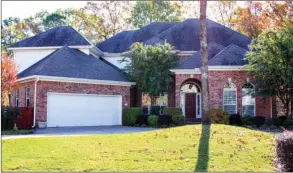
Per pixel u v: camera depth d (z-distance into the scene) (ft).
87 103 86.07
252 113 85.92
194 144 41.83
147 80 92.27
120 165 33.76
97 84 87.92
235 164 34.78
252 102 86.02
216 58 87.81
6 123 72.64
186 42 109.19
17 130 71.67
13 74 81.10
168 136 46.42
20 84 86.38
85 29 169.99
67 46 100.22
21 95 86.89
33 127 78.02
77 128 78.13
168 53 93.09
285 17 116.16
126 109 88.99
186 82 94.99
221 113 79.46
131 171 31.89
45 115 79.20
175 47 106.73
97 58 107.04
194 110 96.02
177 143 42.50
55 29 113.29
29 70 90.38
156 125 83.61
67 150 39.42
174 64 92.48
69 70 85.87
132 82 94.32
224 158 36.65
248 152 39.14
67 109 82.89
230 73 85.81
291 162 32.22
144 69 92.27
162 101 98.07
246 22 134.51
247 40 108.88
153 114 92.22
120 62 104.06
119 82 91.30
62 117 82.02
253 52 79.36
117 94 91.61
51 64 85.25
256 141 44.29
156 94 92.73
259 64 76.18
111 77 91.97
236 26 145.79
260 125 79.71
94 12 169.07
